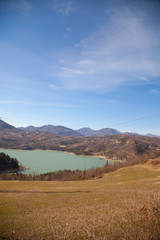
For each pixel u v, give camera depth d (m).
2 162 88.44
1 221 10.44
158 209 5.11
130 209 6.20
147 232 4.68
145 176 62.19
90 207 13.37
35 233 7.59
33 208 15.91
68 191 34.62
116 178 68.50
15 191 34.09
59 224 8.30
